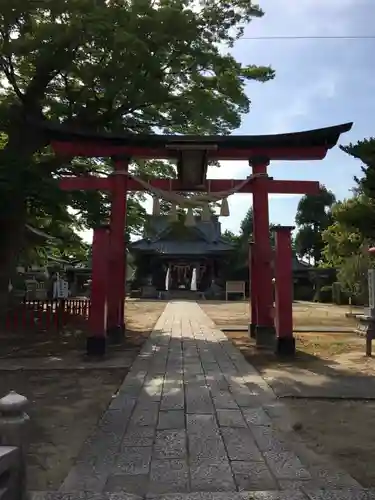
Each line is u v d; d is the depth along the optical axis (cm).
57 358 1049
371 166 1449
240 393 729
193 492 388
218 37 1436
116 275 1259
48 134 1234
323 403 678
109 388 776
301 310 2883
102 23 1232
